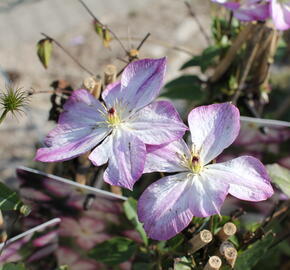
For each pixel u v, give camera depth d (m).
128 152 0.32
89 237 0.39
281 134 0.40
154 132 0.32
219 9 0.52
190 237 0.33
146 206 0.31
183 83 0.46
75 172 0.40
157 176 0.44
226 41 0.44
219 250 0.32
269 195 0.31
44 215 0.38
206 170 0.32
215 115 0.32
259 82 0.43
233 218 0.34
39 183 0.36
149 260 0.37
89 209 0.37
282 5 0.39
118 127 0.33
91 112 0.34
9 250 0.35
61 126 0.34
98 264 0.40
